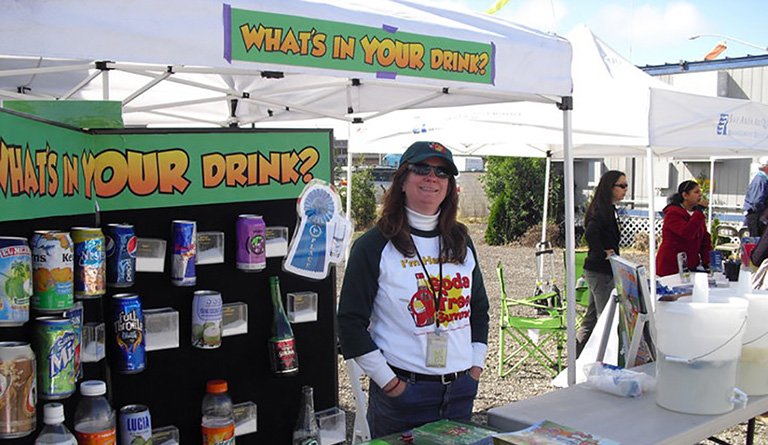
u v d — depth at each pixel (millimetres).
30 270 1814
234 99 5801
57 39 2012
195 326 2471
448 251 2680
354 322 2596
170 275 2453
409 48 2865
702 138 5129
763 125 5828
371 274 2602
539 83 3596
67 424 2121
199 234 2498
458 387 2674
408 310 2596
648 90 4820
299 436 2713
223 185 2572
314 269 2762
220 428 2477
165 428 2428
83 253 2070
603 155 8906
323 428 2826
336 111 5949
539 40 3578
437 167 2600
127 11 2135
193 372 2523
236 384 2629
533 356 6449
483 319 2898
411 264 2617
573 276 4105
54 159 1977
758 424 5141
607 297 6074
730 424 2359
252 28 2387
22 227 1867
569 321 4113
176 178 2477
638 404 2438
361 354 2578
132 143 2385
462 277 2711
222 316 2525
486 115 6141
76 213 2154
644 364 3184
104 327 2270
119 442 2287
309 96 5688
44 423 1888
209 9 2285
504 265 13773
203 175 2529
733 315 2303
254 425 2629
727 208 15531
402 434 2117
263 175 2662
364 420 3414
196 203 2520
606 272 6082
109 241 2260
